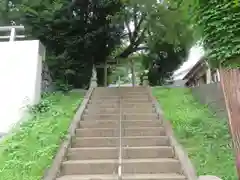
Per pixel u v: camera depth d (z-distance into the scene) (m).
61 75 12.66
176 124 6.92
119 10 14.20
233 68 3.61
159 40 14.86
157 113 8.17
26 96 8.25
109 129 6.81
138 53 18.64
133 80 17.34
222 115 7.23
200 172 4.53
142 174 4.89
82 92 11.80
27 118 7.66
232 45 3.61
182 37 11.47
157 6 11.72
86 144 6.23
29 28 12.20
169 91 11.29
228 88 3.73
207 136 6.05
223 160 4.92
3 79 8.39
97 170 5.09
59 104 9.15
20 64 8.53
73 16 13.35
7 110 8.12
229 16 3.63
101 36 14.05
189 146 5.65
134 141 6.23
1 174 4.73
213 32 3.81
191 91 10.99
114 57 17.69
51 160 5.16
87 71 14.07
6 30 9.30
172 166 5.05
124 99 9.95
